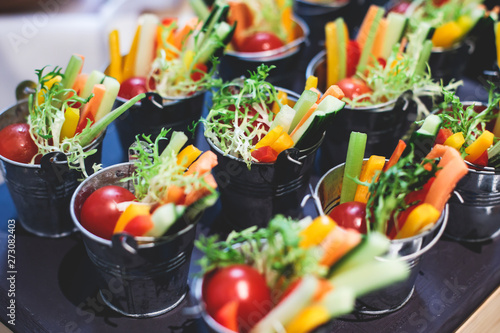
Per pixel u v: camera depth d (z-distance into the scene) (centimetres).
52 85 43
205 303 34
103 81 44
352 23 67
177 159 40
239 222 45
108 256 37
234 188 43
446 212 38
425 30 51
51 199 42
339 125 47
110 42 48
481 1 58
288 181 42
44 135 41
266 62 52
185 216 37
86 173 42
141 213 37
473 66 60
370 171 41
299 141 41
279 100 45
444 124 44
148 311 40
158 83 49
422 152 39
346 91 48
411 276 39
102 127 42
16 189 43
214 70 48
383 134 47
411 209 38
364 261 33
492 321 45
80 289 42
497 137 45
